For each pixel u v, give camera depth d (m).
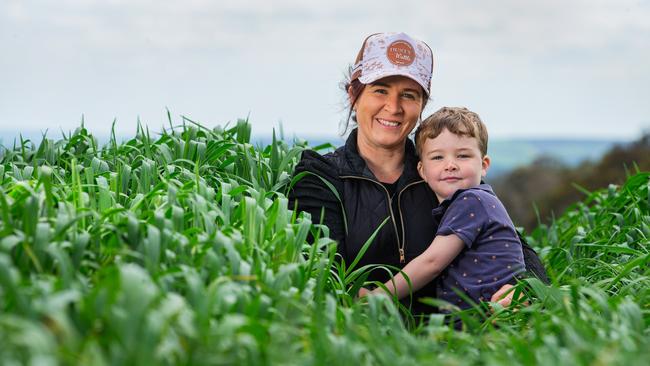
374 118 4.83
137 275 2.67
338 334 3.24
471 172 4.69
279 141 6.04
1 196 3.27
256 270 3.44
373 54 4.84
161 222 3.50
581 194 38.81
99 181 4.29
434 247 4.50
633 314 3.38
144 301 2.61
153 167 4.94
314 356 2.93
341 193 4.79
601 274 4.93
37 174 4.88
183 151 5.46
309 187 4.80
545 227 7.00
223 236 3.46
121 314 2.60
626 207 5.86
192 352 2.71
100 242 3.47
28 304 2.65
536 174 46.50
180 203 4.06
